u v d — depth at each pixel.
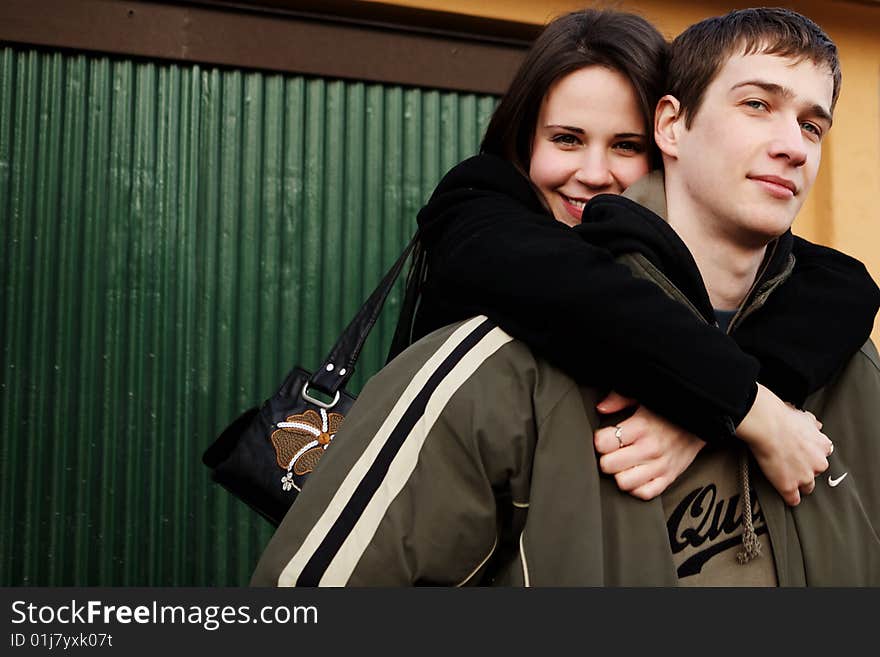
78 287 2.63
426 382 1.05
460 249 1.18
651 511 1.03
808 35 1.15
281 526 1.03
